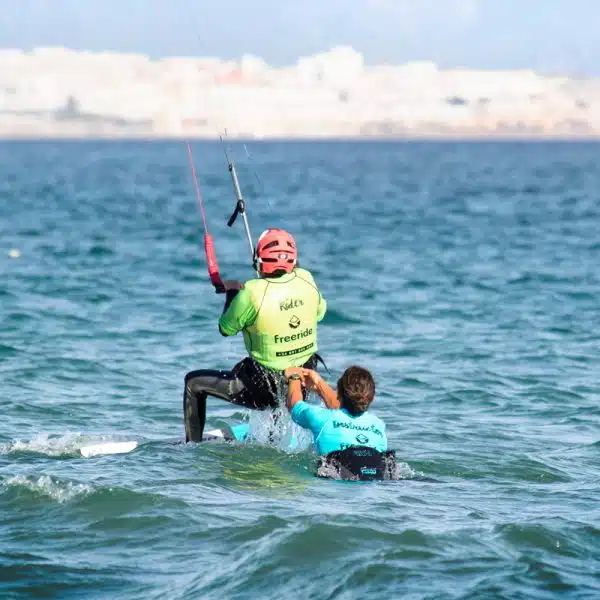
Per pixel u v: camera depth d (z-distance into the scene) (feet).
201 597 59.47
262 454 94.38
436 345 167.53
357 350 163.53
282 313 94.17
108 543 69.05
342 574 61.67
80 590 61.21
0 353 153.89
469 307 208.54
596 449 102.58
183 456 93.35
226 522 72.74
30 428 110.01
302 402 92.27
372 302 214.07
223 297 219.20
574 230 401.90
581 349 164.96
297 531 68.64
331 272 266.16
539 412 121.90
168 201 593.42
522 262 290.97
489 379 141.18
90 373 142.41
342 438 89.20
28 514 74.64
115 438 103.96
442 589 59.47
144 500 77.56
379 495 80.89
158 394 131.03
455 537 68.44
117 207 532.73
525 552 65.87
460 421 116.37
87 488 79.77
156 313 197.36
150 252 312.29
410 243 347.97
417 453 98.78
